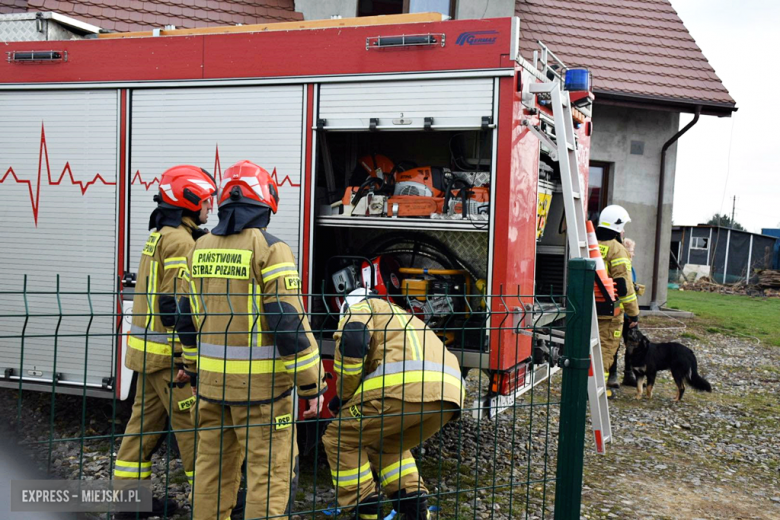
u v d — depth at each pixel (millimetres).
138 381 3766
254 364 2918
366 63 4391
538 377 5266
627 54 12492
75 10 9805
